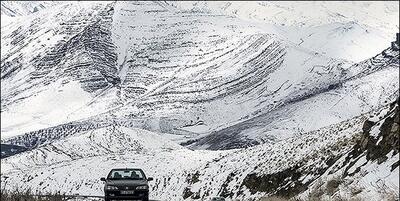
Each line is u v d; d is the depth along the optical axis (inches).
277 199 1450.5
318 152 1836.9
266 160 2267.5
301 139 2265.0
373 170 993.5
